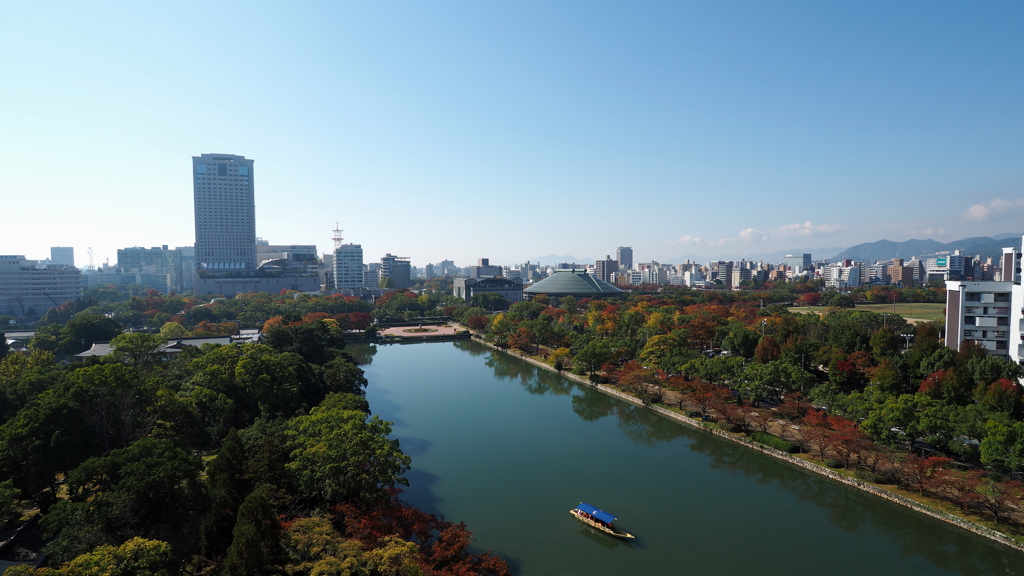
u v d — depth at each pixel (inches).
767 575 2477.9
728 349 6496.1
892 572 2504.9
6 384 3730.3
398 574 1825.8
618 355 6373.0
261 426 3235.7
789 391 4552.2
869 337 5595.5
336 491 2440.9
